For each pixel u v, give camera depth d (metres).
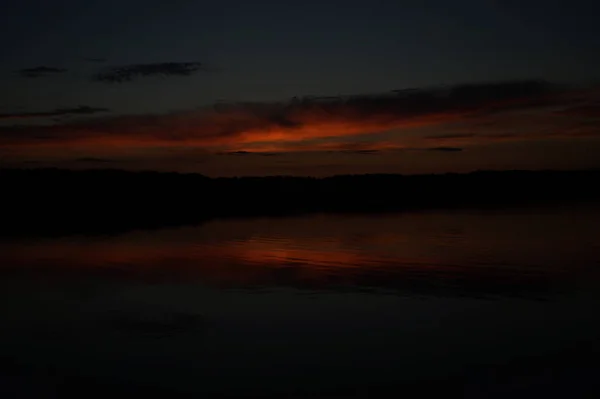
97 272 14.19
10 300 11.75
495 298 11.39
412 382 7.76
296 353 8.80
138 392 7.55
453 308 10.78
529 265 14.09
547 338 9.34
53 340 9.45
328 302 11.24
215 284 12.74
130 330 9.84
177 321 10.27
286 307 10.99
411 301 11.30
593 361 8.31
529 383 7.69
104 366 8.33
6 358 8.73
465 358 8.48
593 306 10.83
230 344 9.09
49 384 7.82
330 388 7.58
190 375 8.02
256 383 7.79
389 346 9.02
